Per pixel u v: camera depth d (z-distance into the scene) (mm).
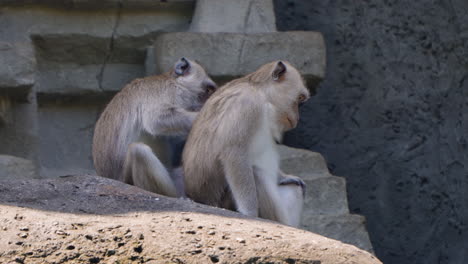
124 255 7320
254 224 8156
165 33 14305
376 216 16172
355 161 16266
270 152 10219
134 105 11219
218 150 9719
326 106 16328
